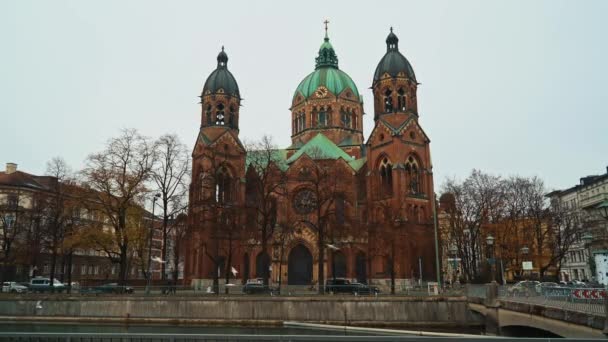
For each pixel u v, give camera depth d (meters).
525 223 83.44
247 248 82.44
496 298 41.56
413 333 41.66
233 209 69.00
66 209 68.38
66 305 53.97
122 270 61.62
